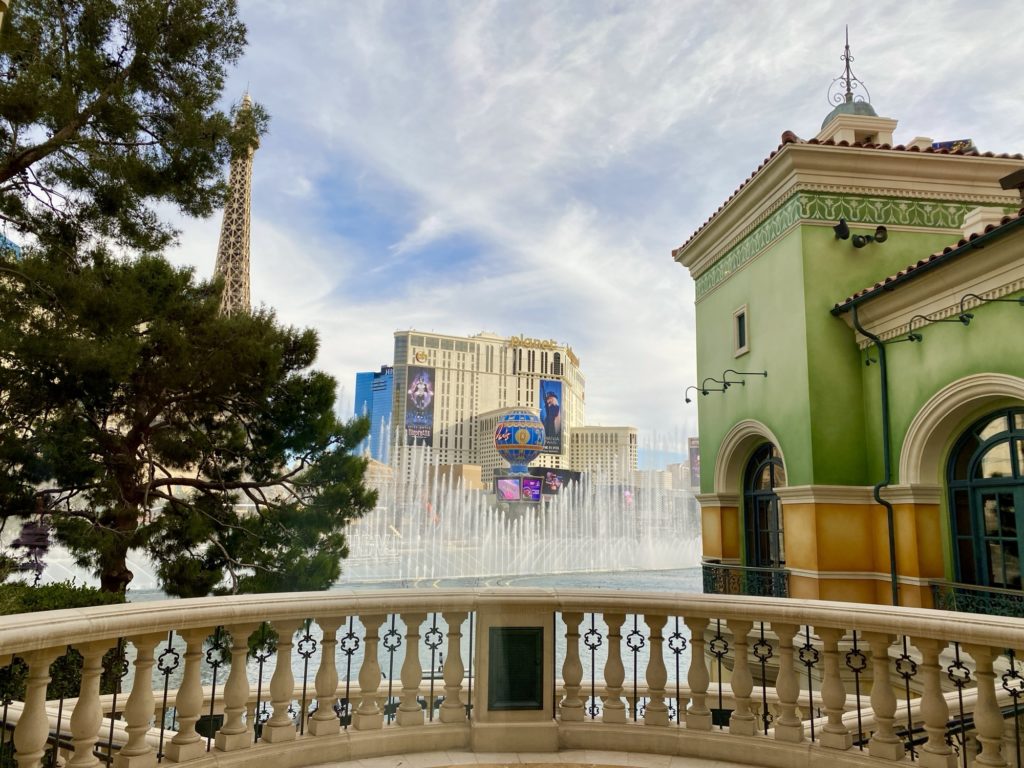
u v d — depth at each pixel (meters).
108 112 10.37
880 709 4.70
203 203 11.65
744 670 5.20
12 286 10.08
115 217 11.22
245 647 4.71
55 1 9.97
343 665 11.80
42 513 10.75
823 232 13.31
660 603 5.33
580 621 5.45
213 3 10.99
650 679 5.37
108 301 10.21
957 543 11.11
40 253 10.55
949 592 10.83
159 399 11.81
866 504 12.38
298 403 12.93
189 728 4.39
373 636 5.16
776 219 14.16
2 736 4.09
